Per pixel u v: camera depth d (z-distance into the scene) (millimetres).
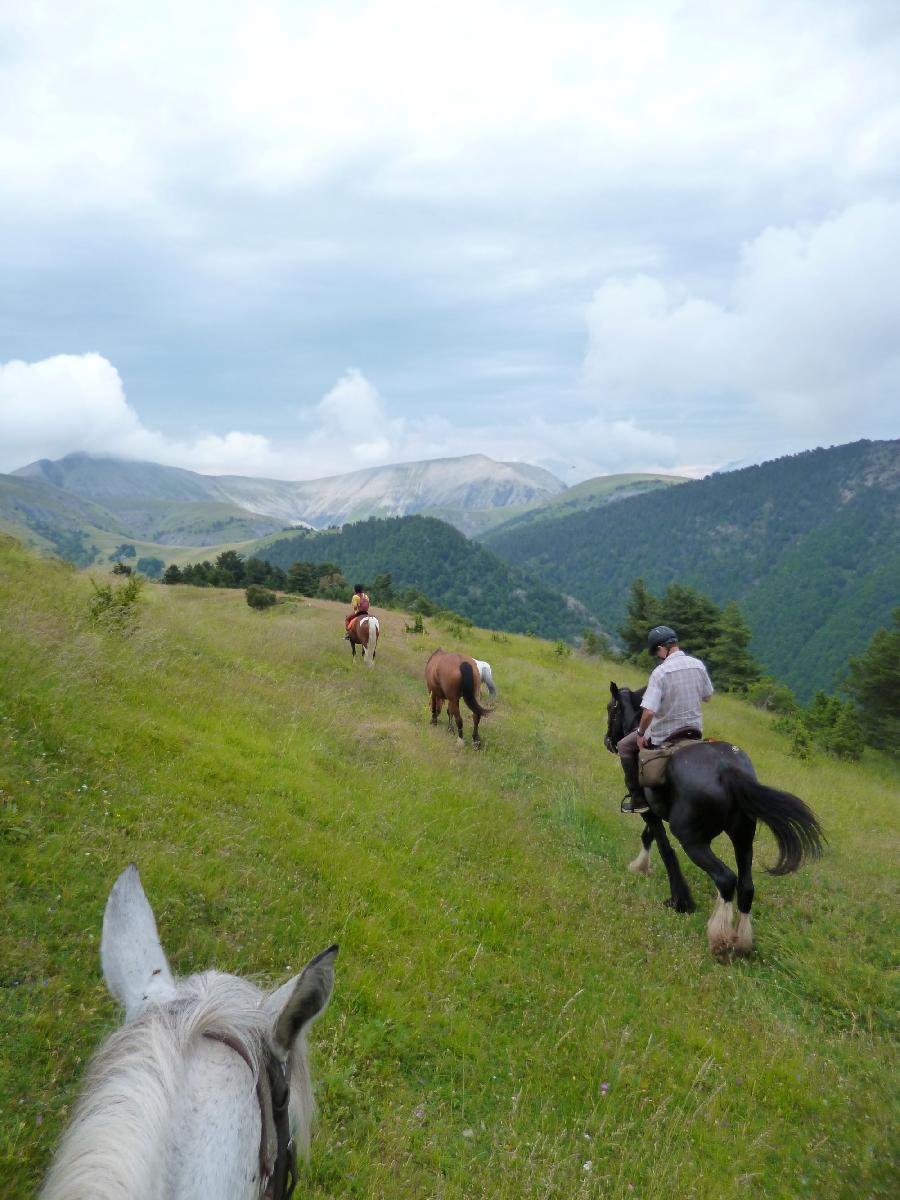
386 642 23453
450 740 12508
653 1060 5012
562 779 11648
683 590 55719
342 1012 4672
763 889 8672
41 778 5863
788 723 27031
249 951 4848
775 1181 4176
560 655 30297
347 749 10164
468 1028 4918
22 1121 3111
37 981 3961
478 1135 4070
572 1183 3811
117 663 9305
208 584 58562
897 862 10570
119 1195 1062
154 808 6156
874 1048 5738
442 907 6438
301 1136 1652
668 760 7199
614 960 6402
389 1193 3473
